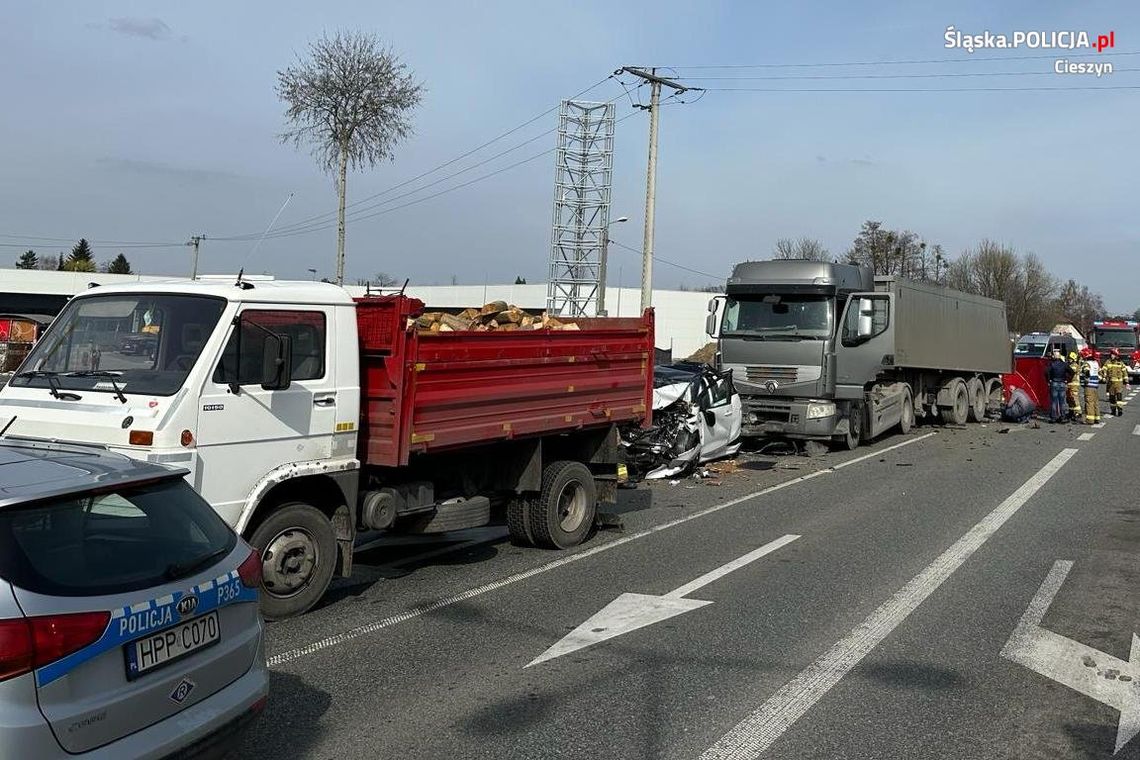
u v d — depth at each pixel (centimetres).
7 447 407
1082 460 1539
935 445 1791
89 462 371
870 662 541
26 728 279
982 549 853
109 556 329
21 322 1705
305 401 628
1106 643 579
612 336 937
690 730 442
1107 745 429
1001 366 2469
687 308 5862
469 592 704
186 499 382
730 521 1006
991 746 427
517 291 6016
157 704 321
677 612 647
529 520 854
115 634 309
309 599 629
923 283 1905
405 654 555
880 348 1720
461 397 729
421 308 688
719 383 1505
